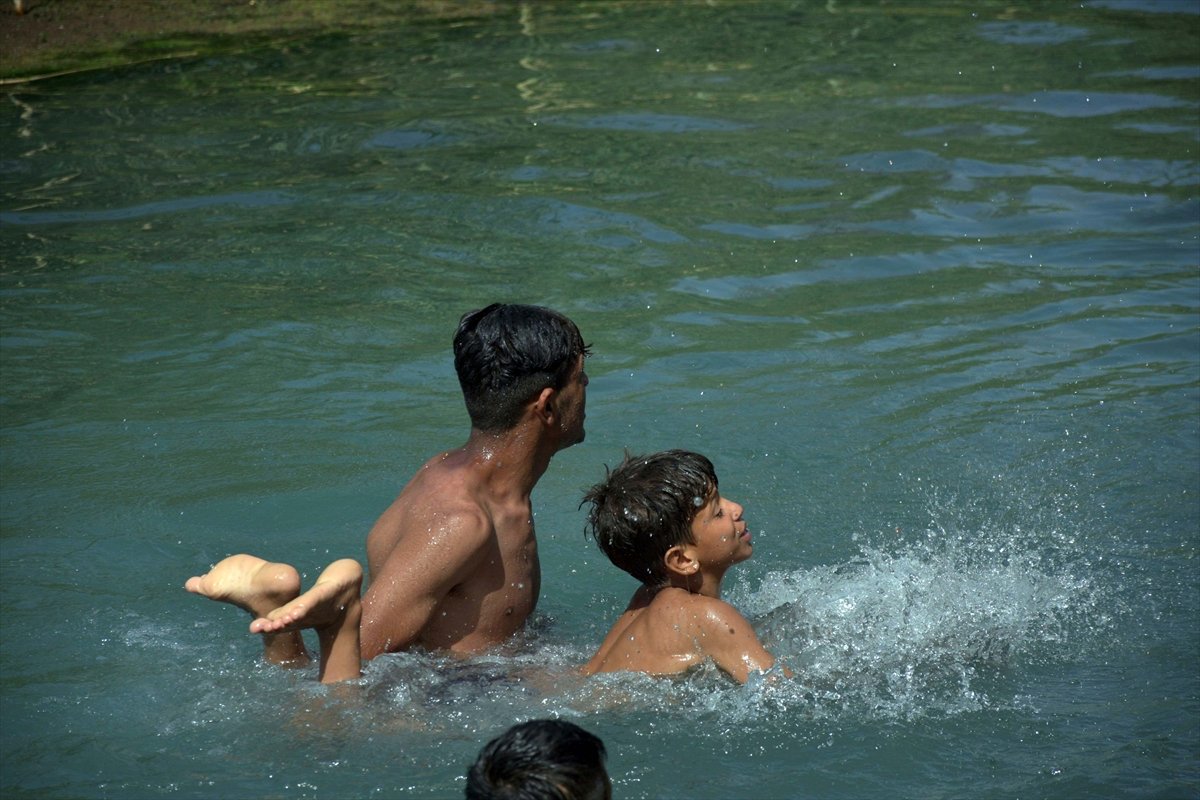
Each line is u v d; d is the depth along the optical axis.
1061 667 10.01
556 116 24.91
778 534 12.12
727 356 15.77
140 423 13.98
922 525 12.26
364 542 11.89
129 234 19.22
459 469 9.98
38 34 29.69
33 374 14.98
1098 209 20.38
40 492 12.57
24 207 20.25
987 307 17.12
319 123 24.48
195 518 12.19
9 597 10.78
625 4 34.16
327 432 13.89
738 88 26.77
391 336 16.17
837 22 32.31
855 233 19.52
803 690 9.64
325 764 8.55
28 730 8.91
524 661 9.97
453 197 20.72
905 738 9.04
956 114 24.92
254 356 15.58
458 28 31.77
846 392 14.90
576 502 12.94
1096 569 11.46
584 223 19.80
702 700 9.55
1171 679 9.78
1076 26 31.62
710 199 20.80
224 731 8.91
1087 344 16.02
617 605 11.34
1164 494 12.70
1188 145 23.00
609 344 16.02
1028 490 12.79
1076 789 8.38
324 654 9.07
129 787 8.29
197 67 28.20
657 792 8.37
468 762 8.61
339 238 19.16
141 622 10.48
